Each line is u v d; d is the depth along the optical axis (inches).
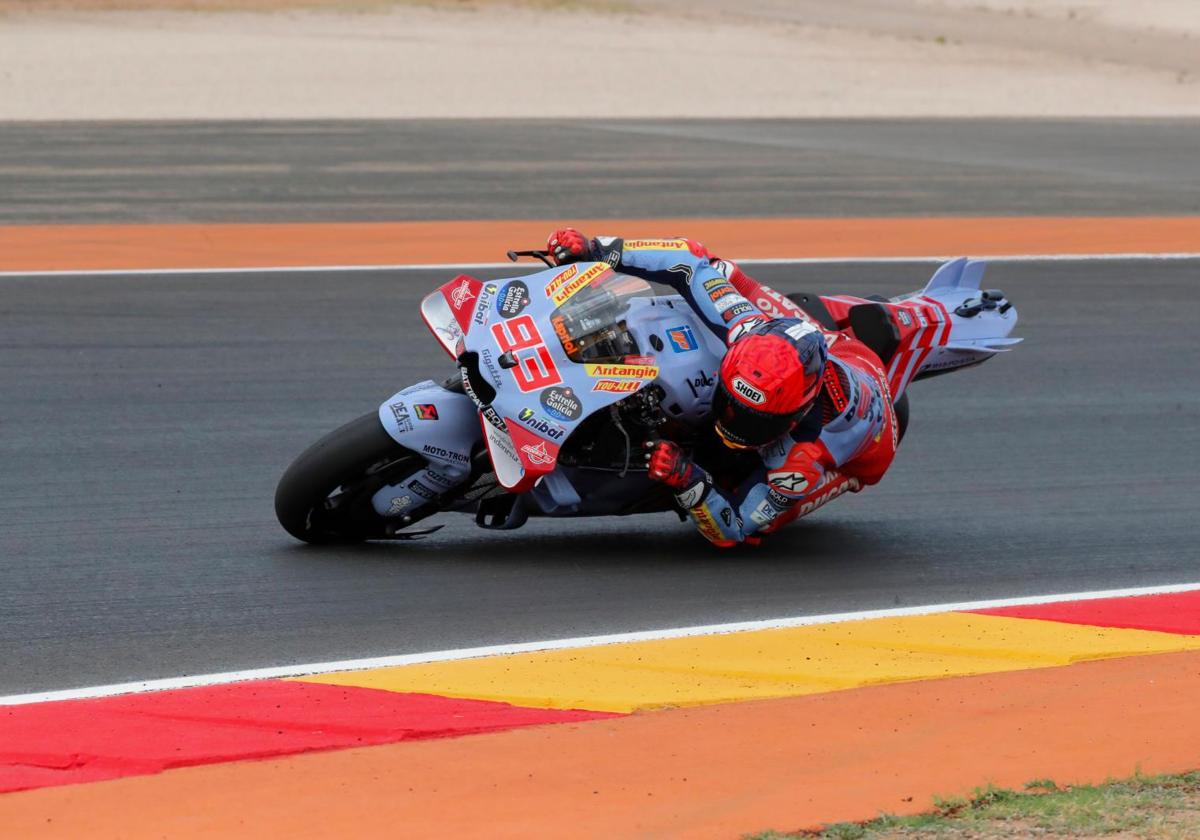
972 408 1523.1
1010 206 2940.5
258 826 586.2
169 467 1221.7
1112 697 773.3
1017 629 902.4
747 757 674.2
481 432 976.3
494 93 5329.7
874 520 1163.9
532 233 2458.2
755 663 824.3
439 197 2824.8
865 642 869.8
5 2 7780.5
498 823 592.4
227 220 2486.5
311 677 788.0
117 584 941.8
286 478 983.6
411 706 737.6
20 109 4320.9
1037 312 1984.5
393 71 5900.6
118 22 7426.2
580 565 1015.6
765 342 925.2
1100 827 590.9
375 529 1026.7
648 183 3093.0
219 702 740.7
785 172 3344.0
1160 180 3452.3
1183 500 1247.5
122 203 2628.0
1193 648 866.1
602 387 930.7
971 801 619.5
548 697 751.1
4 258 2079.2
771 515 995.9
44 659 808.3
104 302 1835.6
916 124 4717.0
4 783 626.5
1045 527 1158.3
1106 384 1642.5
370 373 1566.2
